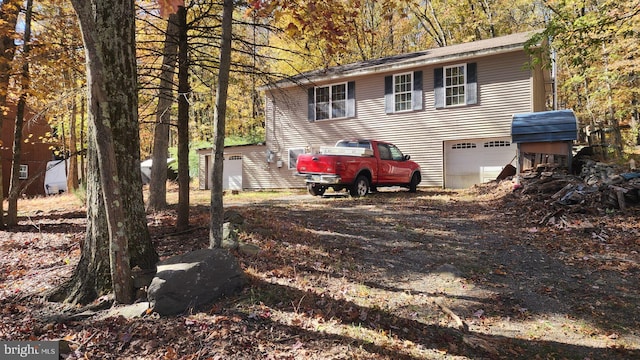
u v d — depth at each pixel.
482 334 3.94
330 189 16.50
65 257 6.14
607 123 23.45
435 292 4.91
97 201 4.52
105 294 4.36
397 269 5.68
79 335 3.70
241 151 20.98
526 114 11.04
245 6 6.49
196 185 23.17
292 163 19.36
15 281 5.11
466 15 29.12
